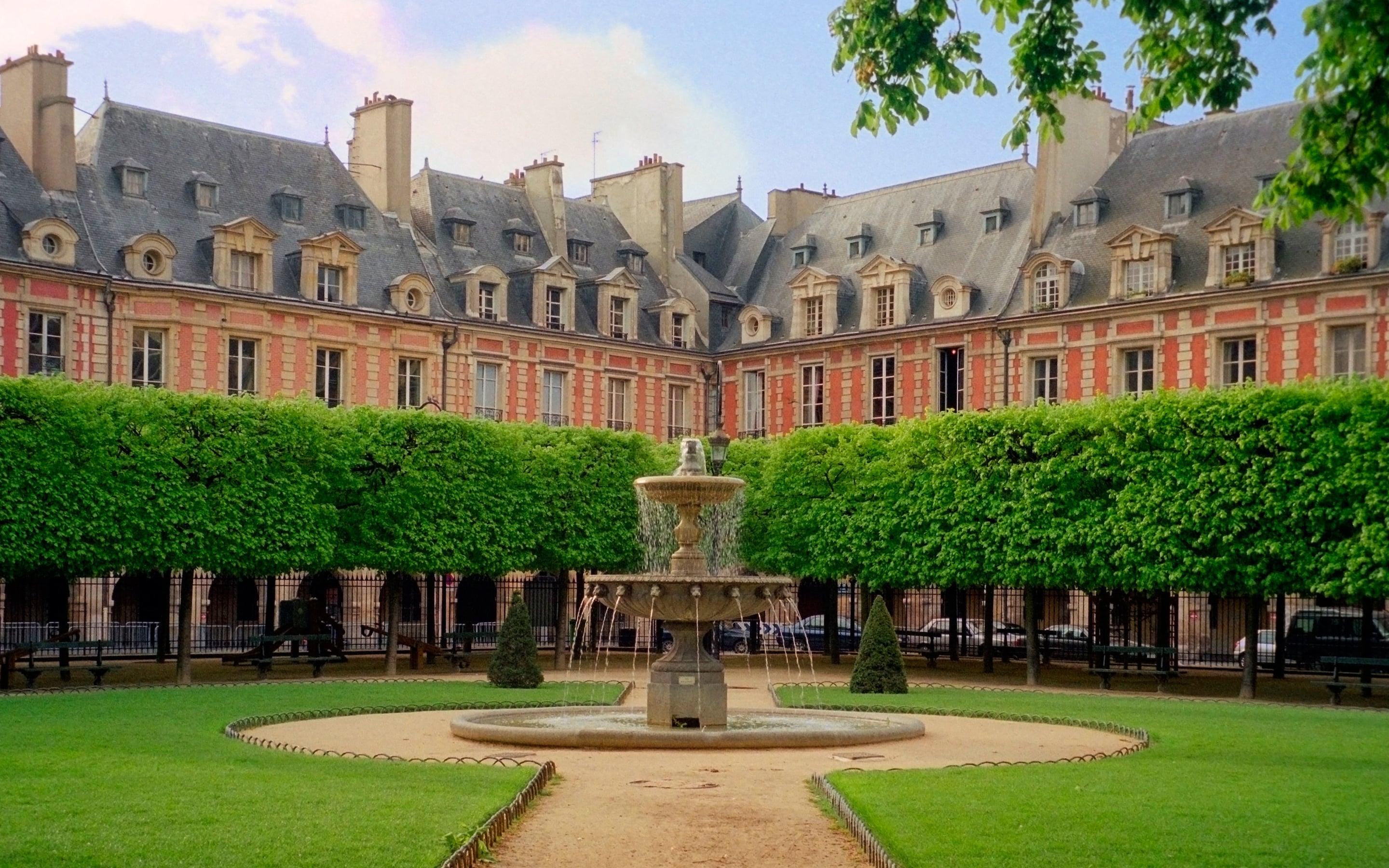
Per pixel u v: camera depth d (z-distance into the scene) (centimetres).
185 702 2916
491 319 6562
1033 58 1625
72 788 1647
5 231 5297
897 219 7019
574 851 1421
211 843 1346
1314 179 1496
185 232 5809
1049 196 6306
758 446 5003
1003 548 4116
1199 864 1323
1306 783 1844
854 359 6712
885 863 1319
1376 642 4431
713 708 2422
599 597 2472
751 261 7531
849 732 2295
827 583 4797
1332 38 1334
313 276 6006
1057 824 1498
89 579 5200
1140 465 3869
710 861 1380
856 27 1645
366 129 6656
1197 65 1545
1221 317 5588
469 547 4319
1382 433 3556
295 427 3991
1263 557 3672
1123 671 4069
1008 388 6181
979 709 3008
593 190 7831
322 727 2522
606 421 6950
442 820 1477
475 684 3681
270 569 3959
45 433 3556
